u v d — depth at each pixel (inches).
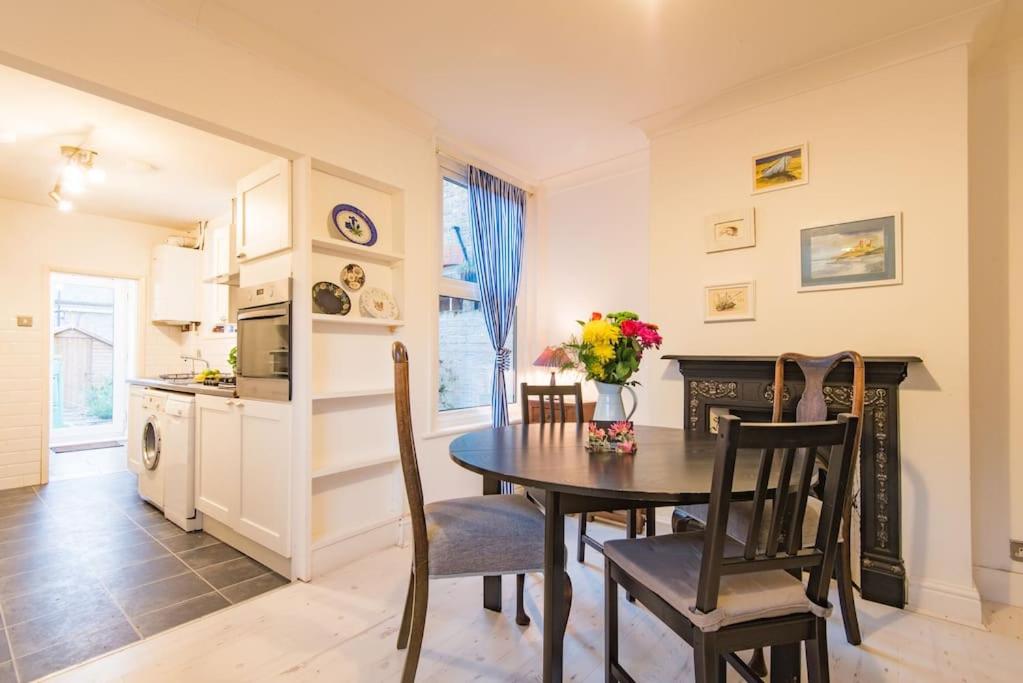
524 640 70.2
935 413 79.3
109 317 233.6
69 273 168.7
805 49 86.1
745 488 47.2
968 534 76.4
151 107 69.8
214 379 137.6
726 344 101.9
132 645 68.5
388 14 77.0
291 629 72.6
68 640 69.6
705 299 104.7
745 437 39.7
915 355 81.1
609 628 56.1
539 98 104.3
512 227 147.9
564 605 53.6
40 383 159.8
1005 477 82.6
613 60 90.0
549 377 155.3
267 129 83.0
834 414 86.5
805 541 62.7
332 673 62.5
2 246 154.5
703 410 101.9
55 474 169.8
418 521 55.0
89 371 228.4
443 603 80.9
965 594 75.6
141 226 185.8
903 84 83.2
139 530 115.1
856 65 87.0
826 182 90.7
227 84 77.5
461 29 81.0
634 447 64.7
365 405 104.8
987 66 84.7
